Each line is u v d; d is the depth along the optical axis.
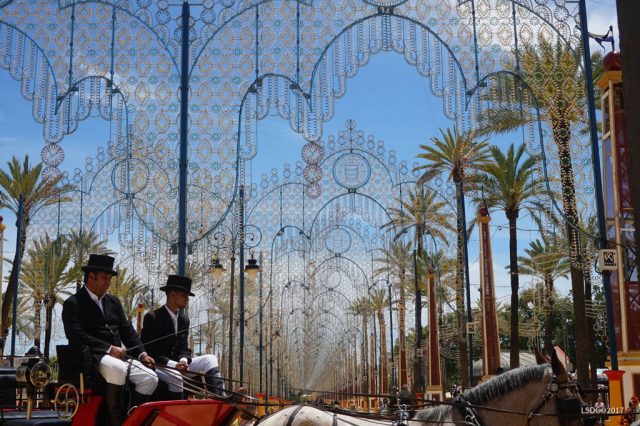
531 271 38.69
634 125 5.84
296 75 16.75
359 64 16.69
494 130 25.22
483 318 32.97
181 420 7.57
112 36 17.08
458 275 32.34
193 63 16.97
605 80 23.02
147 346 9.73
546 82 16.83
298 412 6.93
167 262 24.42
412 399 7.06
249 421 8.75
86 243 28.73
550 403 7.02
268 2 16.81
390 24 16.56
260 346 34.81
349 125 24.91
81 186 24.97
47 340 35.03
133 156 17.58
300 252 33.97
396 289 41.97
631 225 21.88
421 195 32.44
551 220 19.03
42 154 17.89
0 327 22.81
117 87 17.02
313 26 16.72
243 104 16.92
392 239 32.78
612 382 17.89
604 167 23.41
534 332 39.72
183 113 16.95
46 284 31.95
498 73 16.73
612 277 22.98
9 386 8.58
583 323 25.83
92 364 8.07
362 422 7.05
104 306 8.80
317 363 80.88
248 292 38.53
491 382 7.23
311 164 21.17
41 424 7.68
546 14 16.66
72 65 17.02
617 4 6.06
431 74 16.61
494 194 32.38
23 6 16.97
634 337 21.84
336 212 26.83
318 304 49.09
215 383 9.39
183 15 17.03
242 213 25.81
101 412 8.02
